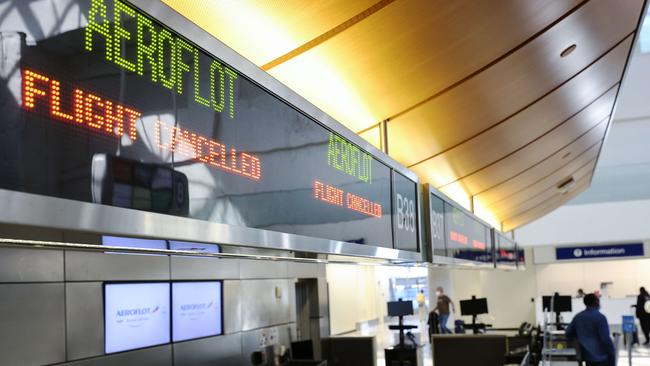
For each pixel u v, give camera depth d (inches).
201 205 87.0
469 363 443.5
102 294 243.4
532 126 292.0
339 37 135.0
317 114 127.6
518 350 461.4
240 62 100.2
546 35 185.3
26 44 62.3
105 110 71.8
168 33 84.1
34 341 209.9
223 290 331.9
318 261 161.3
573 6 171.2
